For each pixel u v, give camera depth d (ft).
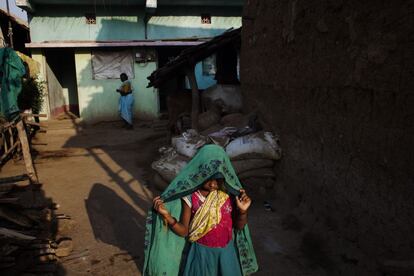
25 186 20.36
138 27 51.31
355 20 12.05
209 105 29.12
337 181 13.82
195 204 8.21
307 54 15.71
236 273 8.30
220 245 8.19
